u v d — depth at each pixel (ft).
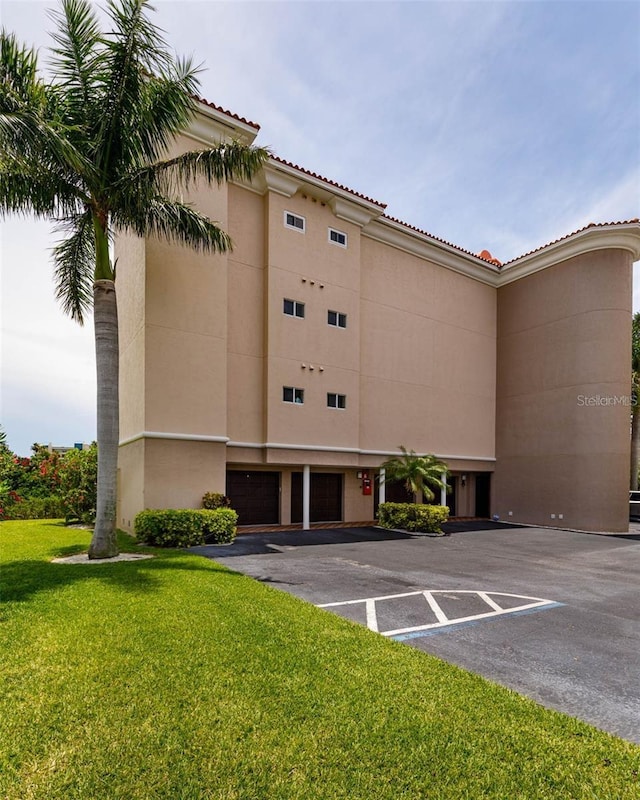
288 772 10.26
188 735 11.51
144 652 16.39
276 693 13.76
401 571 33.88
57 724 11.87
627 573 36.35
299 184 57.57
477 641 19.70
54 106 32.07
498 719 12.77
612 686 15.60
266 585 27.43
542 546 50.37
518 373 78.07
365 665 16.06
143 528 41.47
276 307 55.77
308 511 58.18
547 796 9.80
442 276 75.31
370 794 9.67
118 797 9.39
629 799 9.77
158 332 46.19
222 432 49.34
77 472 59.36
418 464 59.31
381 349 67.00
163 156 46.50
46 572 28.27
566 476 69.72
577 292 70.49
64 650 16.42
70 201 34.32
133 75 32.60
